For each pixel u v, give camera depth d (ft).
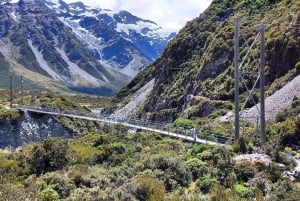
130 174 95.20
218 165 91.56
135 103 436.35
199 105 244.22
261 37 122.42
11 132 340.39
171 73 355.15
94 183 90.02
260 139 120.98
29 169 113.09
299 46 207.51
